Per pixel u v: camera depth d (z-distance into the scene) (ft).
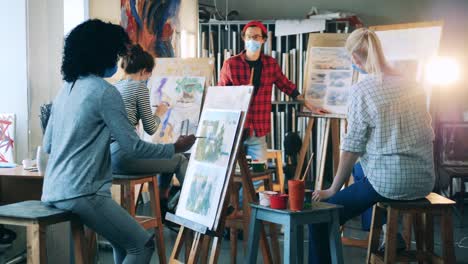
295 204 8.54
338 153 15.55
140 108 11.66
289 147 22.27
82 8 15.76
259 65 14.65
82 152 7.95
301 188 8.51
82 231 8.59
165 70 14.75
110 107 7.91
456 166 22.68
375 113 9.64
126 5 17.31
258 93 14.56
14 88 13.91
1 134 13.66
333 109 15.37
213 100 9.84
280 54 24.54
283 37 24.82
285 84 15.34
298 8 27.14
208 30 25.17
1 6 13.85
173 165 12.27
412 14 26.43
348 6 26.91
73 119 7.93
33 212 8.21
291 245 8.39
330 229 8.92
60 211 8.32
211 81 14.49
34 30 14.03
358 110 9.75
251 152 14.57
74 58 8.12
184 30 22.30
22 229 14.01
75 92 8.05
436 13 26.09
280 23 24.14
